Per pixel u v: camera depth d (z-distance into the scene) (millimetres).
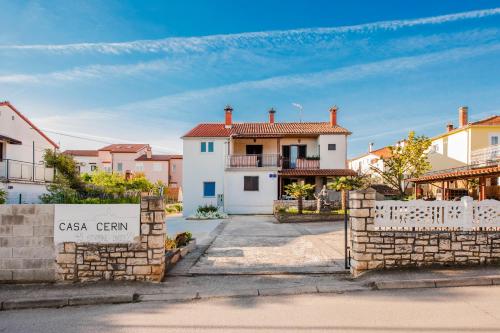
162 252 7828
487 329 4867
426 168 28297
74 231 7629
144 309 6160
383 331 4895
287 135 28484
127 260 7625
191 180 27266
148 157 49062
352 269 8031
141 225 7668
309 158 28609
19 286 7355
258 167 26969
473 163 25719
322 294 6750
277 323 5316
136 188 29766
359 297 6477
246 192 26953
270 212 26656
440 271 7605
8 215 7586
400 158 28000
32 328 5359
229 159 27281
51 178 21016
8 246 7566
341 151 28484
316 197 24062
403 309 5746
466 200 7980
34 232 7598
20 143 21328
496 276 7105
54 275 7566
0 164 17422
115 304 6535
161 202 7715
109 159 49156
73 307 6438
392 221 7887
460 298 6230
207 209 25484
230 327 5207
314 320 5391
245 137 28562
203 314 5812
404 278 7191
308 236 14141
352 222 8125
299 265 8844
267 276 7988
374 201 7914
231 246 11773
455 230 7961
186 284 7473
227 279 7797
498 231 7973
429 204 7969
